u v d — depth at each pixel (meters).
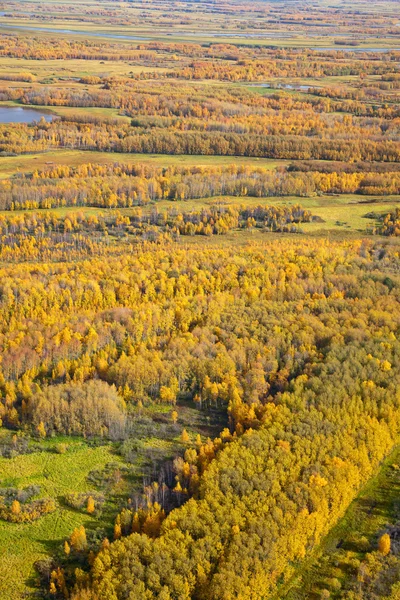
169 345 141.12
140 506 103.56
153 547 92.75
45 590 91.25
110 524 101.88
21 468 113.19
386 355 136.00
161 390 130.25
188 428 123.62
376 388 125.25
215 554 92.75
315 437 112.25
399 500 108.81
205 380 131.62
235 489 102.06
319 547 100.62
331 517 103.06
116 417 122.38
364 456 110.38
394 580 94.38
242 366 135.62
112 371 133.38
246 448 109.94
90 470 113.06
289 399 123.38
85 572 93.31
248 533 95.31
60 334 141.62
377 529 103.44
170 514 97.81
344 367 130.88
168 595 87.12
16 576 93.31
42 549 97.62
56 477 111.44
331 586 93.81
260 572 91.19
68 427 121.75
